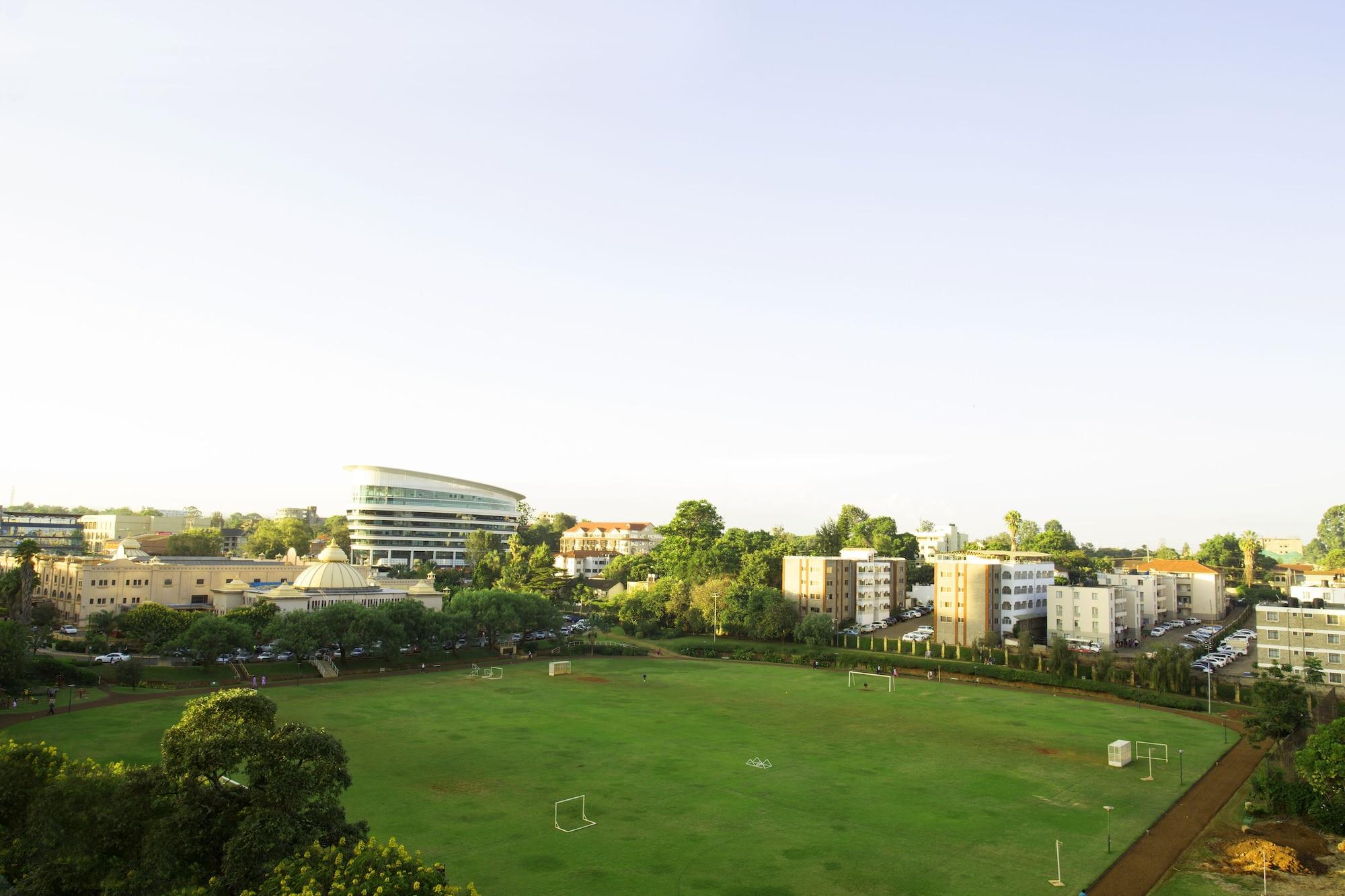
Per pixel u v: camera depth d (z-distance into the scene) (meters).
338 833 39.81
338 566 158.25
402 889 32.31
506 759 74.31
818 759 76.50
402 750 76.81
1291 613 107.25
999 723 93.81
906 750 80.38
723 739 83.88
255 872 35.75
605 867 50.22
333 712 93.94
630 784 67.25
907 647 145.75
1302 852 54.38
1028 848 54.59
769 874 49.66
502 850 52.53
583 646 154.25
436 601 161.88
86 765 41.56
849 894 47.22
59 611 152.50
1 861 36.78
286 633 117.81
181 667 114.06
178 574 158.50
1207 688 109.12
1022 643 128.88
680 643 162.38
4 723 81.44
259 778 38.97
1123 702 110.69
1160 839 56.84
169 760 38.81
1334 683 103.62
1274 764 73.19
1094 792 67.12
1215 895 47.72
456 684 116.00
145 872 35.12
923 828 58.03
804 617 160.00
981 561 152.25
